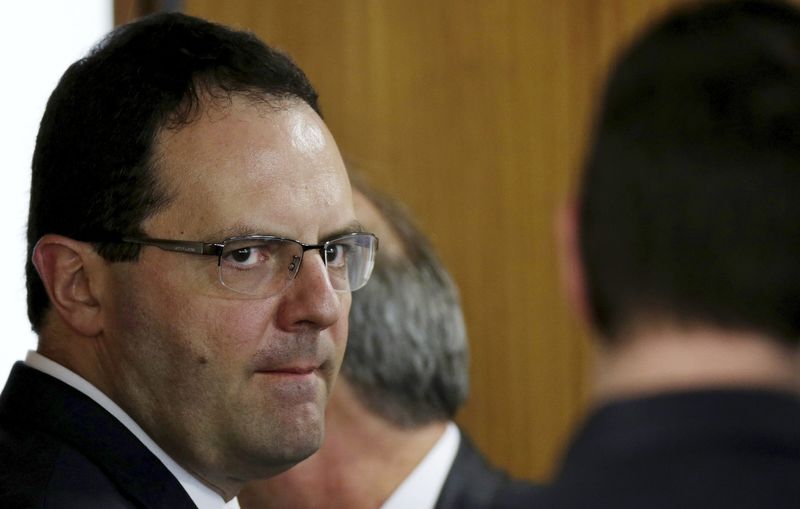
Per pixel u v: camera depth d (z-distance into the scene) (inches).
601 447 108.1
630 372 109.5
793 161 106.8
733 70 109.8
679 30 113.5
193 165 206.7
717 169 107.6
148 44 213.0
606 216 111.3
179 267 206.4
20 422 213.2
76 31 394.9
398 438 255.1
